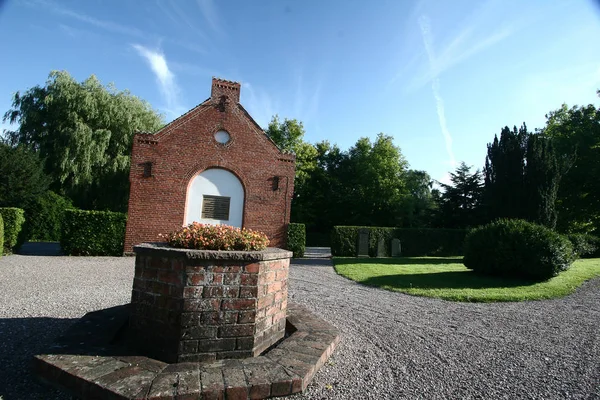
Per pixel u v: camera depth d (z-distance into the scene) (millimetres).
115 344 3199
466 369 3482
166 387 2320
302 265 13078
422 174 42969
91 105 22844
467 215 29828
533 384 3174
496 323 5469
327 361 3406
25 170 18641
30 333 3990
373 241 18594
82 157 22281
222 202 14789
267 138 15516
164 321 2889
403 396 2816
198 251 2816
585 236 17781
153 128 26125
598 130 24453
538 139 17188
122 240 13516
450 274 11141
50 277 8180
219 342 2902
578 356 3998
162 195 14000
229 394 2387
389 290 8273
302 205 35719
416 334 4668
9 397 2484
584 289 8898
